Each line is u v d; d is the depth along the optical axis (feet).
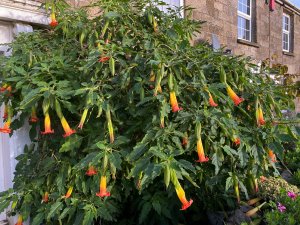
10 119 8.65
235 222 10.29
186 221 10.74
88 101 7.34
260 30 30.42
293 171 15.12
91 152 7.56
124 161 8.09
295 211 10.19
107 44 8.37
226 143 8.05
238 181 8.46
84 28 9.39
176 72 7.52
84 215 7.88
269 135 8.01
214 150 7.82
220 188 9.87
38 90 7.52
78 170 7.75
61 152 8.54
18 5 10.00
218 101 8.23
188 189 9.55
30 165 9.11
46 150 9.16
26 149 9.46
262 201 11.53
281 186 12.00
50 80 8.64
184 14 18.52
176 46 9.09
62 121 7.81
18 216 9.54
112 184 8.10
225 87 7.85
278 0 33.81
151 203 8.94
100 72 8.33
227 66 8.46
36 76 8.29
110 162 6.93
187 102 7.95
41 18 10.72
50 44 9.90
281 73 19.42
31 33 9.79
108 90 8.16
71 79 8.69
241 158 7.88
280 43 35.40
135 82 8.09
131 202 9.89
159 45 8.86
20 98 8.65
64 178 8.16
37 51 9.18
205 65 8.15
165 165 6.27
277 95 8.57
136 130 8.42
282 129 8.39
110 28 9.47
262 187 11.77
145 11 10.00
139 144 7.05
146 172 6.24
